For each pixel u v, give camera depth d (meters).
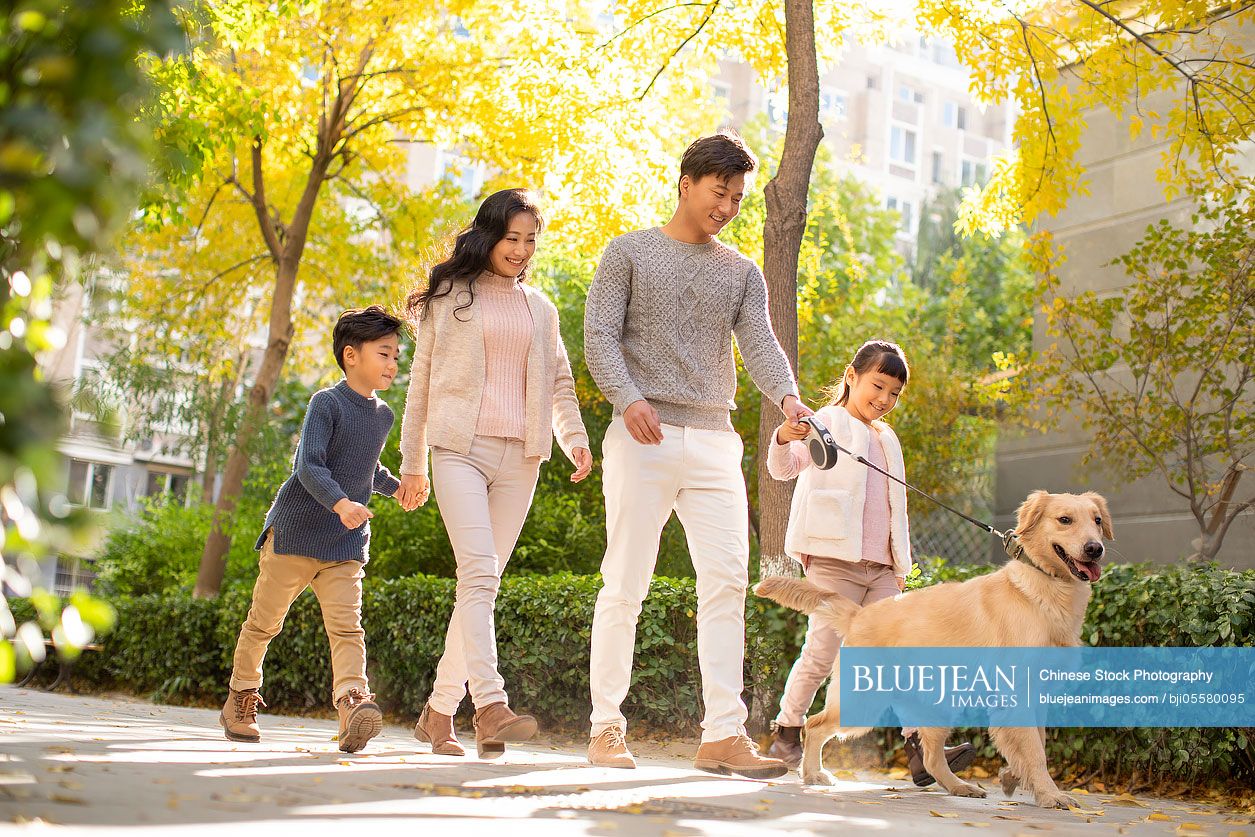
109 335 12.85
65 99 1.64
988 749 6.04
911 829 2.92
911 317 22.25
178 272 14.55
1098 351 9.16
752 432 12.66
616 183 11.14
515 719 4.03
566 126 10.80
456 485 4.28
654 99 11.50
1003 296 25.08
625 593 4.17
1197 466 8.95
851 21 10.70
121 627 11.29
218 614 10.55
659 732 7.31
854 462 4.92
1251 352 8.02
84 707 7.71
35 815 2.04
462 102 12.30
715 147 4.21
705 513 4.20
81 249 1.67
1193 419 8.33
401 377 13.41
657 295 4.23
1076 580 4.29
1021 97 9.76
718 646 4.16
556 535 11.38
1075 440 10.46
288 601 4.84
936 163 36.31
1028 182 9.93
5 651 1.63
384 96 13.15
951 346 16.03
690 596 7.17
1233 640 5.10
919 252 27.59
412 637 8.56
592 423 12.62
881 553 4.94
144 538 16.55
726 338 4.34
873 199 25.64
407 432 4.50
